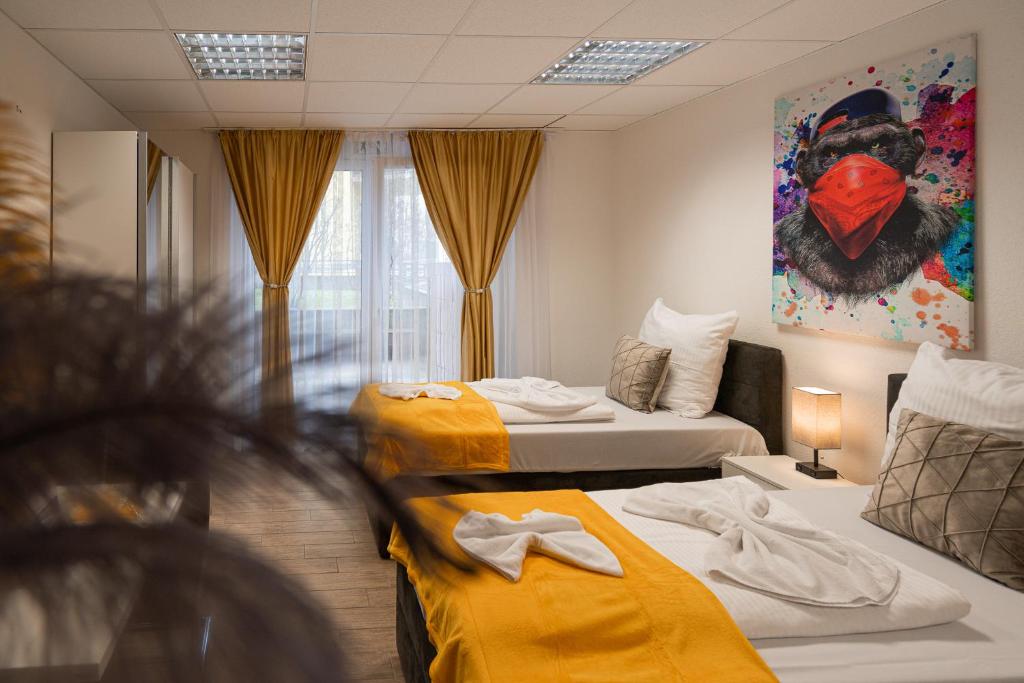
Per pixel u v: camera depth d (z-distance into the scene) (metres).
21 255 0.19
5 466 0.14
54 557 0.13
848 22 3.50
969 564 2.32
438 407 4.29
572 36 3.78
